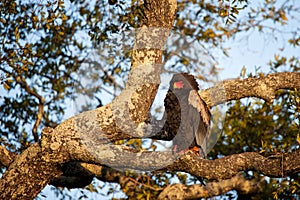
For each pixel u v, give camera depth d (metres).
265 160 9.68
